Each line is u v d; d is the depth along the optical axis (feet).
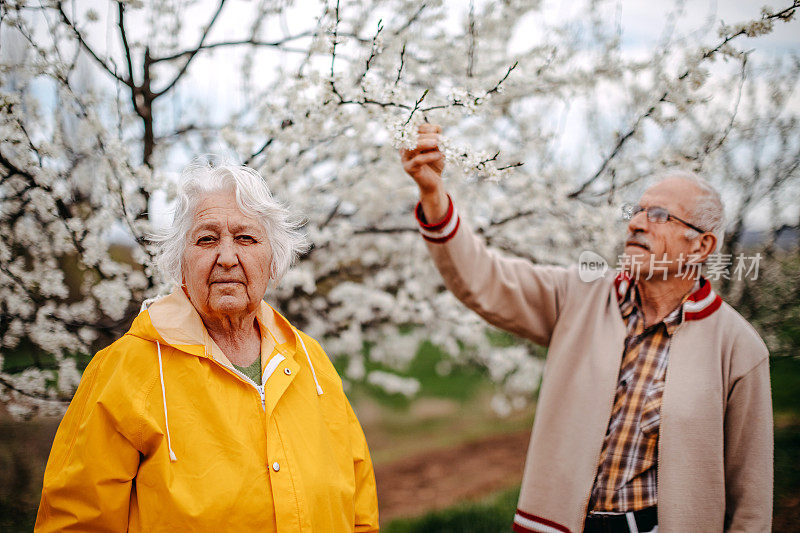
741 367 5.28
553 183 10.63
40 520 4.12
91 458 3.99
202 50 9.11
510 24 10.00
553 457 5.67
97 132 8.11
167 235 4.71
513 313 6.25
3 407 11.43
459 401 25.08
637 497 5.24
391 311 12.02
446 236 5.94
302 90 8.12
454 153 5.55
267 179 9.11
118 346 4.31
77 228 7.74
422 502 16.16
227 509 4.02
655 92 8.71
